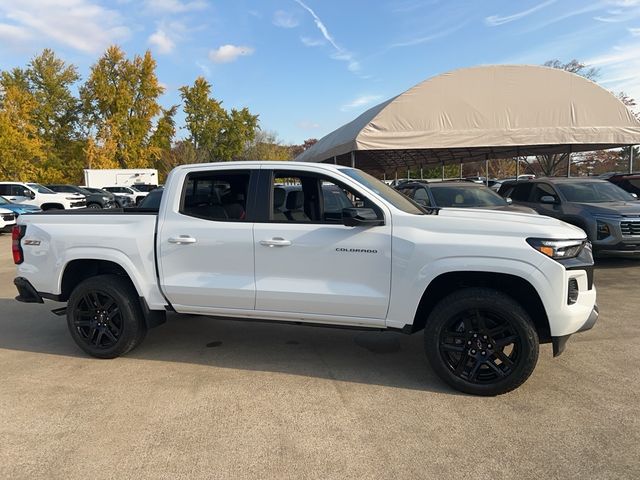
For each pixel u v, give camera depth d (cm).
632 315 574
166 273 433
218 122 6078
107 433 319
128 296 445
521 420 329
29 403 365
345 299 388
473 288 367
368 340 507
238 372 423
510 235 357
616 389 375
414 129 1411
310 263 396
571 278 353
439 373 376
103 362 451
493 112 1425
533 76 1416
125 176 4056
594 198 943
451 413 341
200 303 429
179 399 369
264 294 407
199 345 496
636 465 275
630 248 826
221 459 288
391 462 283
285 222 407
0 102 3744
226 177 441
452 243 362
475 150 2114
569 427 318
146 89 5025
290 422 332
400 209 394
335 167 422
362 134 1399
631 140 1460
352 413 344
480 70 1409
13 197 2080
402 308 379
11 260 1105
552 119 1440
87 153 4650
